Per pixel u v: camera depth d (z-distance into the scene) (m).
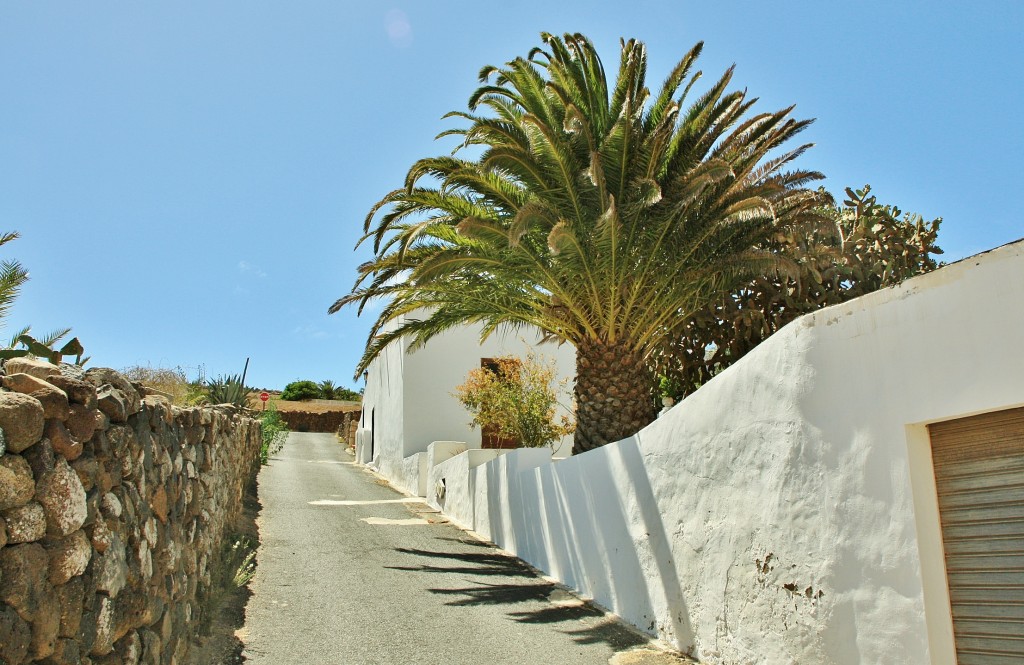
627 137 8.77
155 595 4.53
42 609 2.93
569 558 9.04
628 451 7.69
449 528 13.12
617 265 9.24
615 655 6.38
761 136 9.52
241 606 7.30
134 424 4.27
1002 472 4.02
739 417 5.77
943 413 4.16
